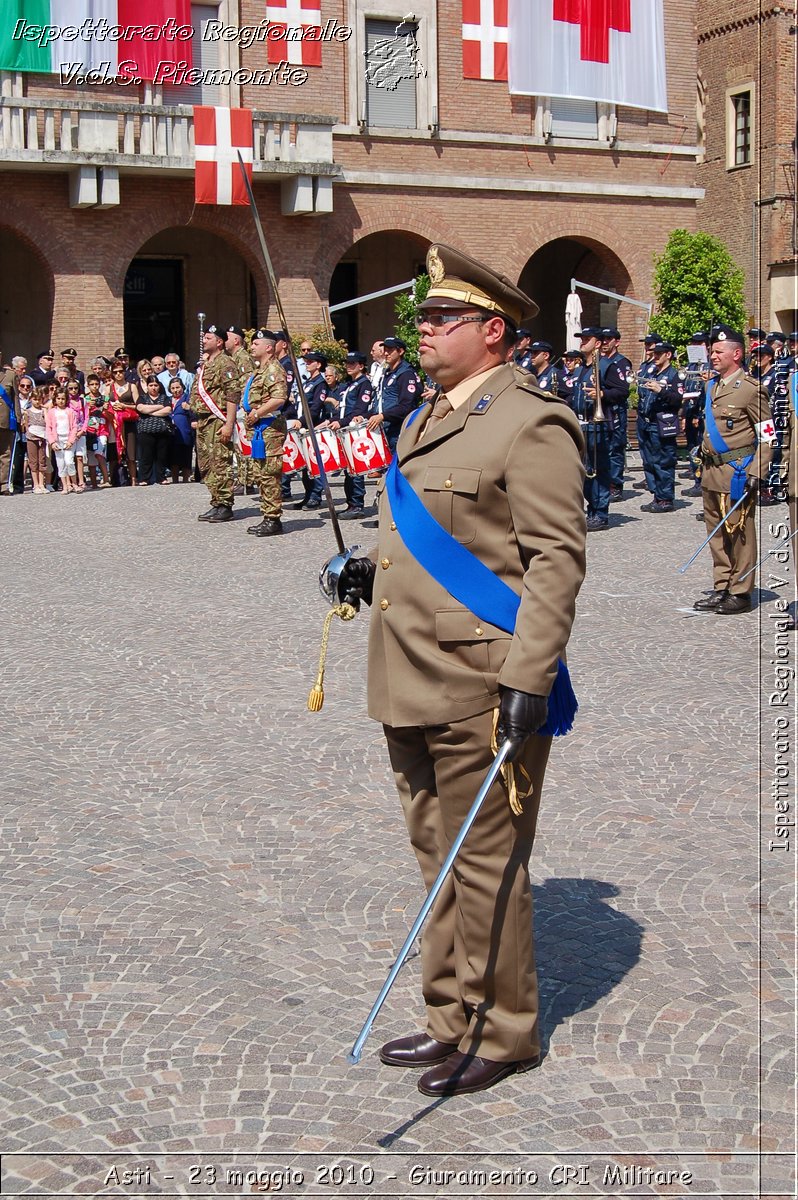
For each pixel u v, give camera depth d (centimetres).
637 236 2834
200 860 554
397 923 491
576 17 2631
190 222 2422
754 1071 388
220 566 1271
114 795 637
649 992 436
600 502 1466
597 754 685
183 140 2317
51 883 532
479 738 364
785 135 3095
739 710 762
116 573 1242
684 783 638
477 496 361
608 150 2778
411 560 371
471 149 2656
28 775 669
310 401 1714
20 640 973
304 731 736
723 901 504
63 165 2250
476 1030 385
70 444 1891
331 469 1465
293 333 2459
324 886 525
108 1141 359
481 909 374
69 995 440
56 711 784
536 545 355
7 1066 397
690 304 2622
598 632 970
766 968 450
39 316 2559
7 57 2223
